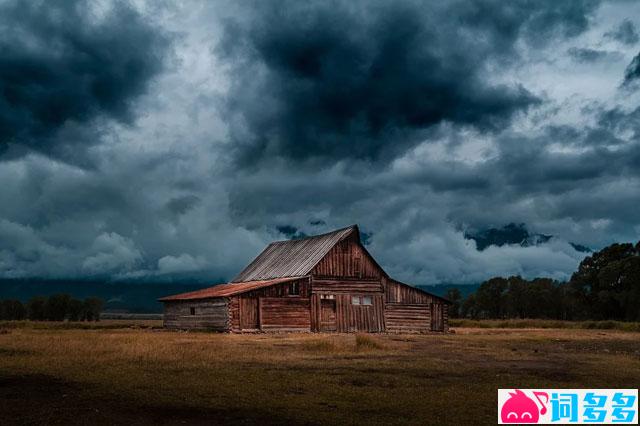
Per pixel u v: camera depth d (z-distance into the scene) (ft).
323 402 51.16
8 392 52.47
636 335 160.97
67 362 70.38
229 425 43.78
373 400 52.29
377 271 175.52
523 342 124.88
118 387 54.80
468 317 444.14
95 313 367.04
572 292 362.12
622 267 329.93
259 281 186.29
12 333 128.77
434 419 46.44
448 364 77.10
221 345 98.32
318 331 164.45
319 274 167.94
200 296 166.71
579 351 105.29
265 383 58.80
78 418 44.27
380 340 123.85
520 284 432.25
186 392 53.42
